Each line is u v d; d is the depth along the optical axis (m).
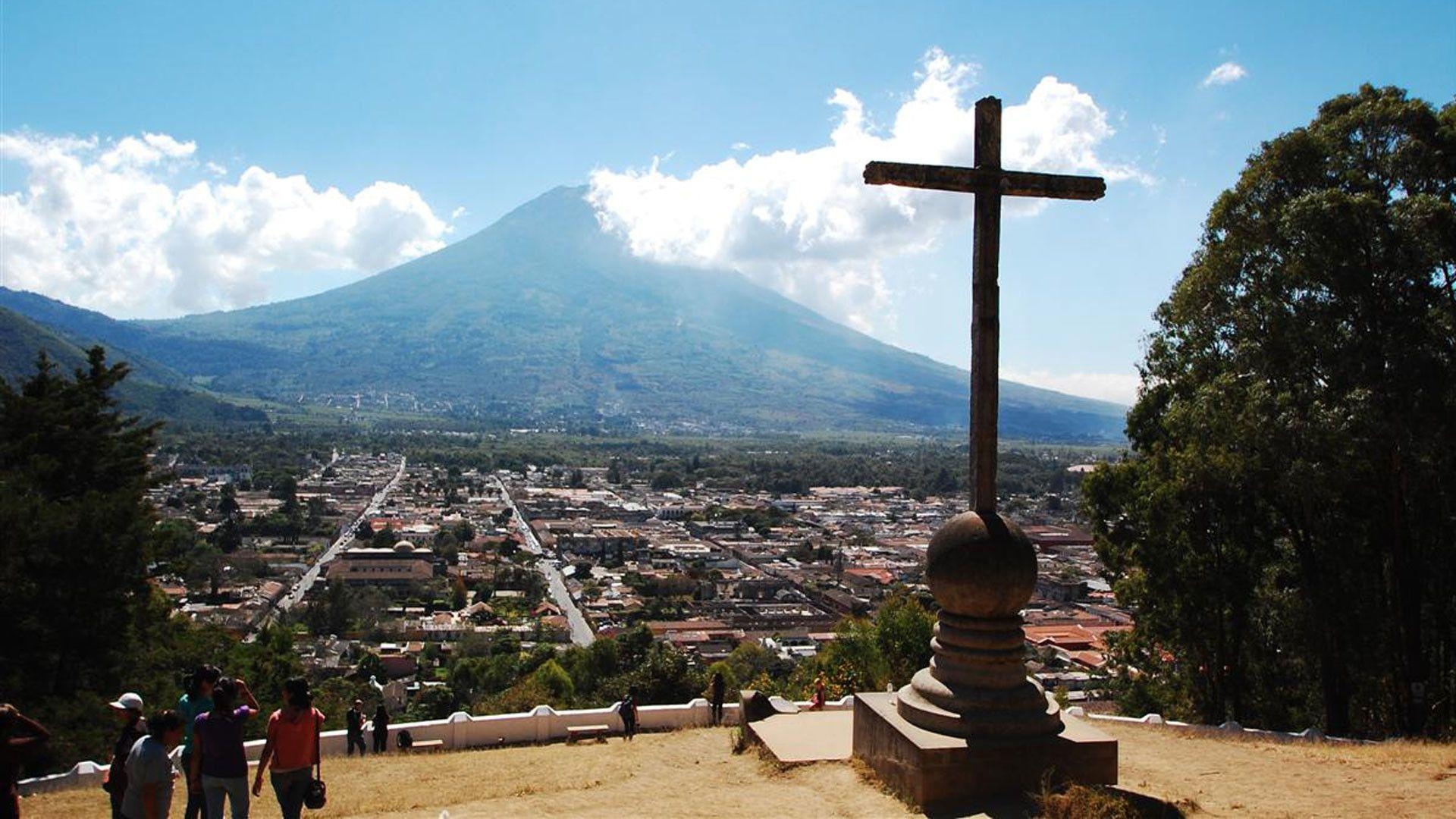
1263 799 13.48
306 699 10.66
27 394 38.06
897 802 12.85
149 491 40.12
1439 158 23.48
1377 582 26.42
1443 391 21.81
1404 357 21.98
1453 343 22.64
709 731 21.73
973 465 14.05
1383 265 23.02
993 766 12.75
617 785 15.84
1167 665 35.97
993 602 13.44
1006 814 12.09
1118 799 11.87
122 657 32.84
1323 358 23.25
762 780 14.96
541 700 34.72
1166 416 28.81
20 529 29.41
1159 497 28.61
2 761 9.17
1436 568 25.91
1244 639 31.52
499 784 16.81
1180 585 29.31
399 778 17.83
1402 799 13.25
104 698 30.67
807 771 14.87
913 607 33.66
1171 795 13.57
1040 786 12.83
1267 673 31.41
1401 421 21.66
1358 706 29.56
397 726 22.12
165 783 9.70
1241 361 24.97
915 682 14.10
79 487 37.38
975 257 14.16
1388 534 26.20
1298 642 27.80
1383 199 24.20
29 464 35.06
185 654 38.44
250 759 19.53
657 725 23.84
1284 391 23.95
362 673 67.25
